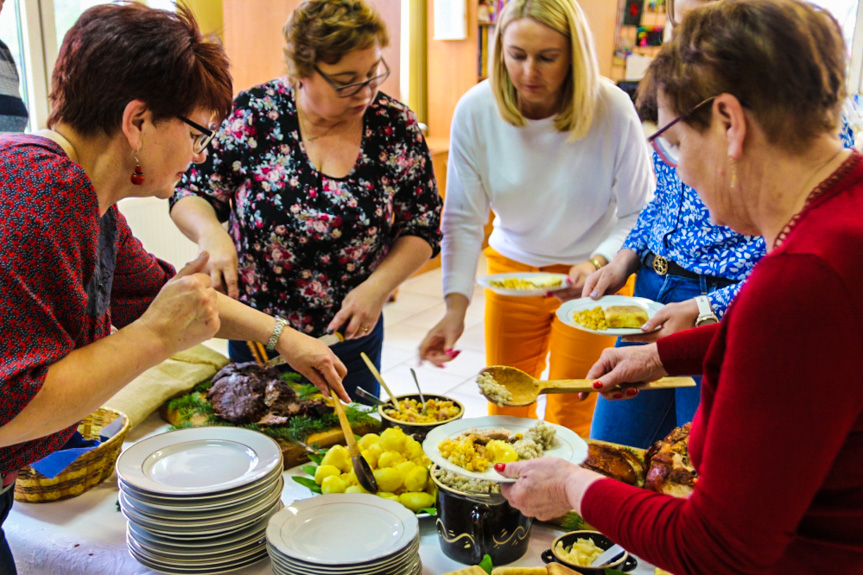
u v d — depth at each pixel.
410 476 1.38
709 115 0.80
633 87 5.35
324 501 1.24
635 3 5.41
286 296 1.94
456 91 6.20
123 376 1.01
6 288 0.90
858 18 4.47
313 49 1.66
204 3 4.13
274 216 1.86
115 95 1.00
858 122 1.34
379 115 1.93
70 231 0.95
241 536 1.21
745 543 0.72
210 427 1.42
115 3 1.04
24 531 1.32
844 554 0.79
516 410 2.40
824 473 0.72
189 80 1.05
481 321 4.95
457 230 2.23
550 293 2.07
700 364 1.26
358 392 1.80
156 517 1.18
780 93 0.74
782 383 0.70
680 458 1.31
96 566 1.23
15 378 0.89
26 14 3.57
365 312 1.85
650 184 2.20
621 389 1.35
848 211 0.73
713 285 1.75
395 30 5.32
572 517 1.31
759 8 0.76
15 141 0.97
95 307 1.13
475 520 1.20
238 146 1.87
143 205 4.10
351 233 1.89
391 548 1.11
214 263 1.76
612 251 2.12
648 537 0.80
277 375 1.76
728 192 0.82
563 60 1.91
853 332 0.69
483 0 5.94
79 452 1.42
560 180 2.13
